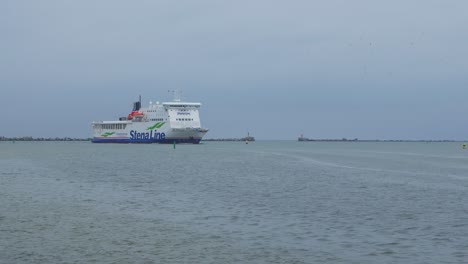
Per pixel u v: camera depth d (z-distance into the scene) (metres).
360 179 60.41
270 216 33.44
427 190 48.97
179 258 22.98
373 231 28.80
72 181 56.16
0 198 41.34
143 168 77.94
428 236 27.61
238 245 25.39
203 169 76.38
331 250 24.61
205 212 34.91
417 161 105.31
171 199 41.44
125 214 33.94
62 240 26.00
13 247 24.48
